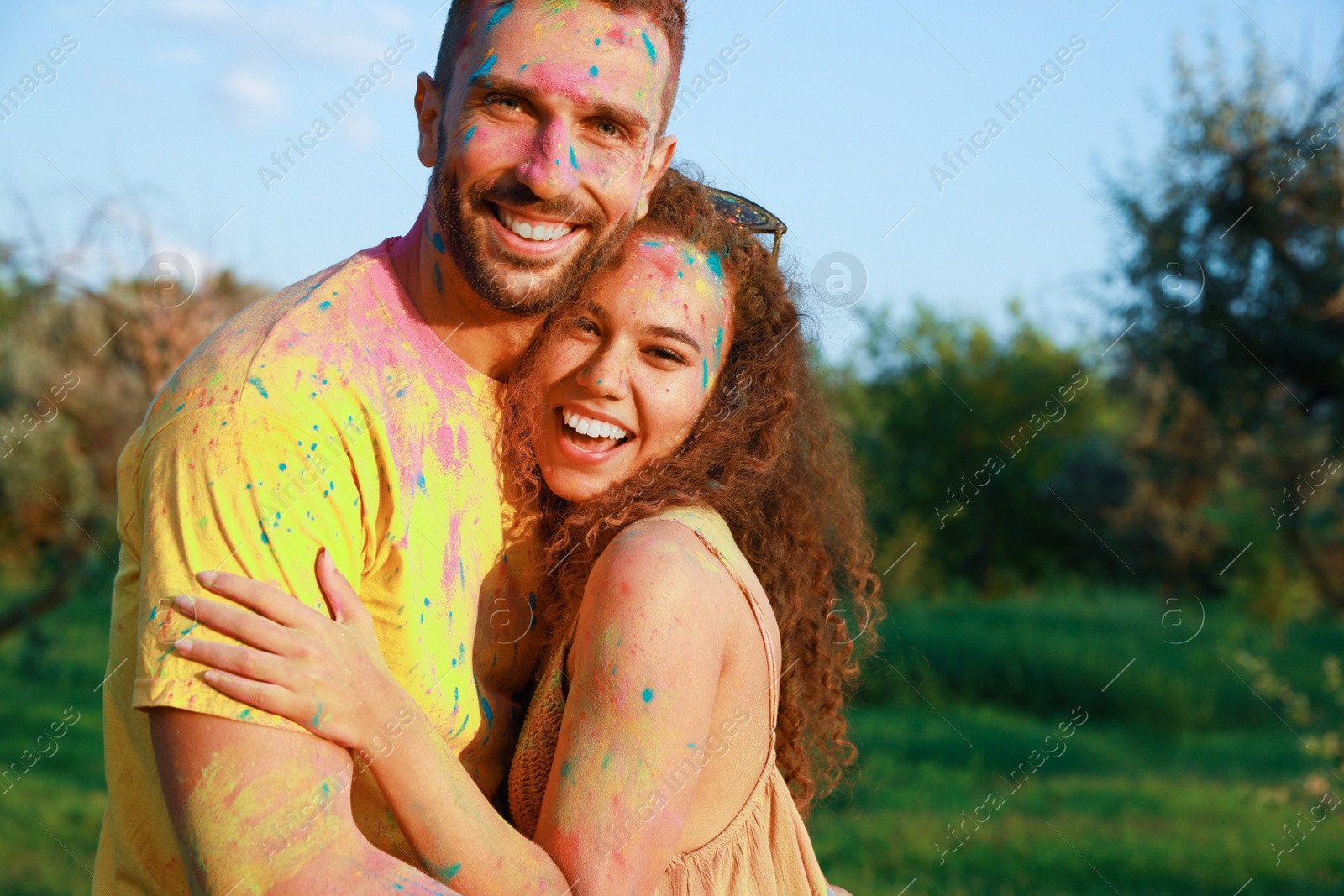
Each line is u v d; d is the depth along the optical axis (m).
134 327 9.44
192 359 1.73
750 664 1.92
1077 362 19.53
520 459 2.00
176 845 1.77
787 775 2.45
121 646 1.82
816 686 2.46
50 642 10.97
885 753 9.95
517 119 1.81
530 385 1.99
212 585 1.57
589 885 1.70
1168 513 15.63
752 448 2.16
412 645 1.77
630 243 2.01
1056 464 18.83
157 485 1.64
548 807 1.77
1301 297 11.20
